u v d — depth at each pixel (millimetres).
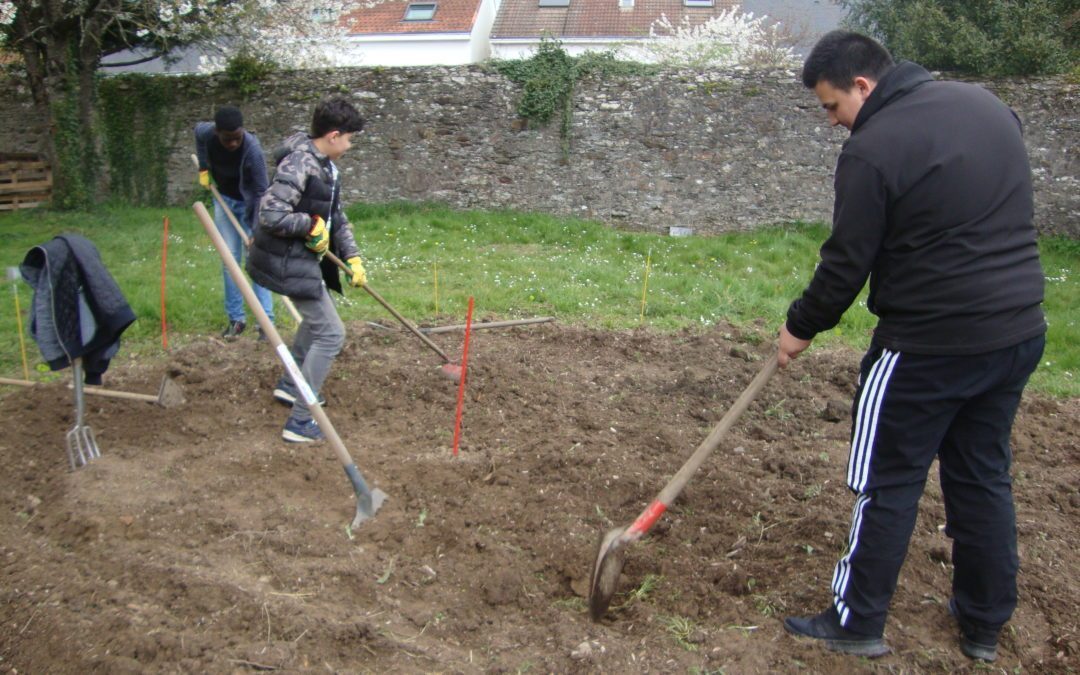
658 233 13438
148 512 4016
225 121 5984
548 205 13703
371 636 3186
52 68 13906
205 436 5027
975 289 2832
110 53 15914
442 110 13680
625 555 3842
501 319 7711
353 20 17844
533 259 10398
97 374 4879
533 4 25234
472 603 3498
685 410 5609
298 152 4645
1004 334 2861
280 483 4418
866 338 7445
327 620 3240
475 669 3092
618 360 6688
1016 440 5320
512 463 4633
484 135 13656
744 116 13000
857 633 3148
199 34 14656
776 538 3988
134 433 4996
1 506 4203
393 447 4895
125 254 10172
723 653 3154
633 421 5395
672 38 17906
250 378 5758
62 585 3432
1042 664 3191
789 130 12922
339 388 5688
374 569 3650
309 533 3906
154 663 3012
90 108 14406
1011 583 3141
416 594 3543
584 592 3621
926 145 2822
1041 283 2961
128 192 14883
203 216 4070
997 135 2885
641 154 13336
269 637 3150
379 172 13984
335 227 5359
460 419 4832
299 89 14047
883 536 3068
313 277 4766
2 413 5195
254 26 14945
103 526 3869
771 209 13148
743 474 4629
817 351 7004
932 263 2857
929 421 2980
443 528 3986
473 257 10469
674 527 4082
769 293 9055
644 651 3184
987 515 3105
